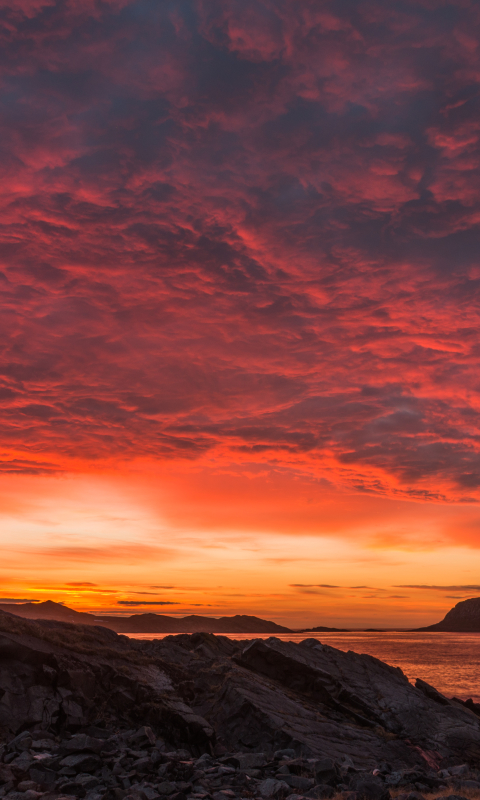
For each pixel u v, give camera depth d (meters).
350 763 23.70
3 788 15.04
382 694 34.72
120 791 15.41
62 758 17.77
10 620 25.80
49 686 22.36
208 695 29.22
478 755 29.22
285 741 24.78
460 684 103.75
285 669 35.34
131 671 26.73
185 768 18.45
